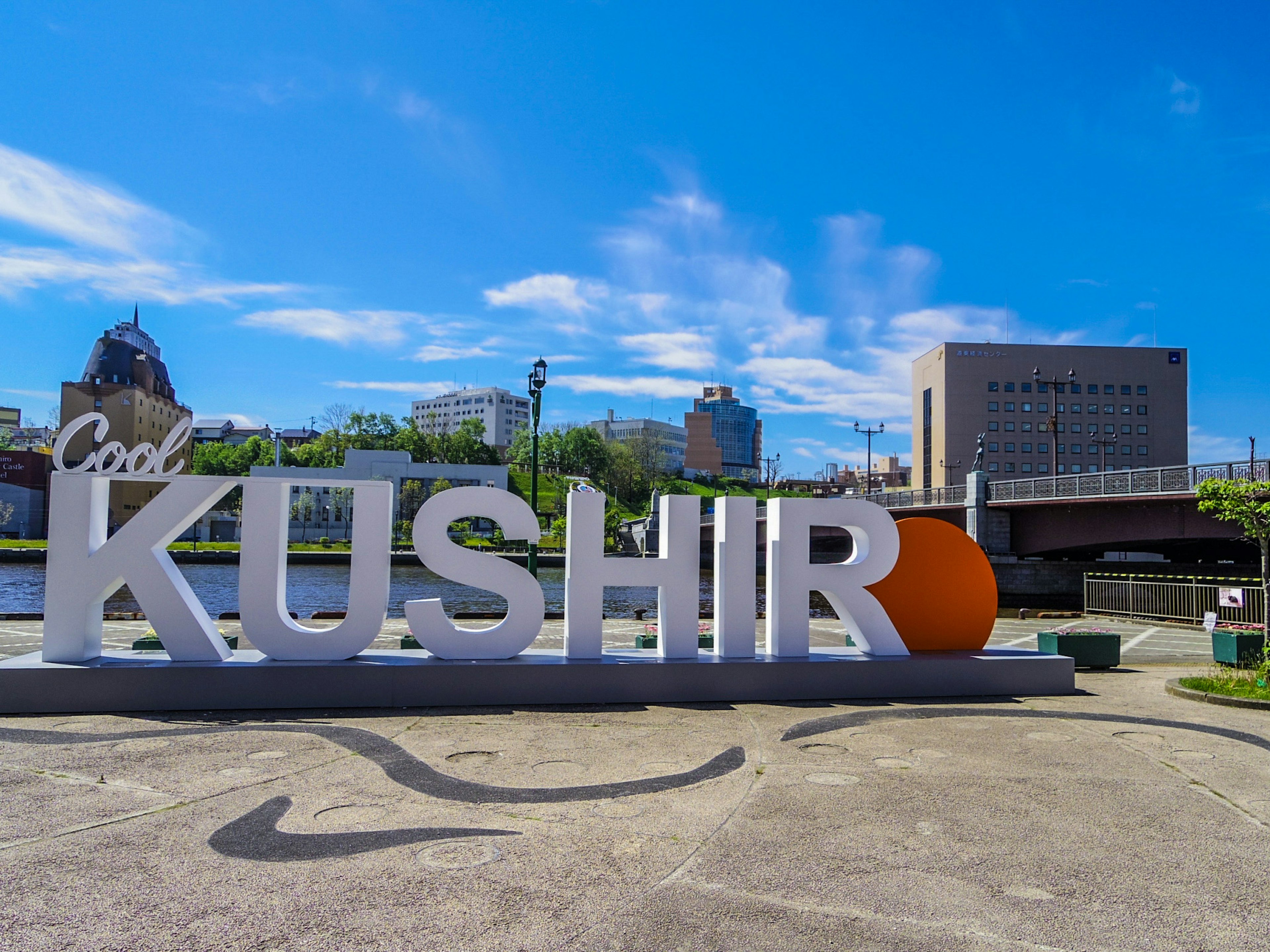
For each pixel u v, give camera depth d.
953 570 13.53
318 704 10.63
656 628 16.78
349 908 4.95
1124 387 127.38
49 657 10.57
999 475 125.19
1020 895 5.31
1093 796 7.43
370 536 11.18
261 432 175.12
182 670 10.41
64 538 10.64
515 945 4.53
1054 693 12.60
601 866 5.66
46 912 4.85
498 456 147.25
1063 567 42.66
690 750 8.84
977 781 7.82
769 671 11.74
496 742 9.02
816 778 7.86
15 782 7.40
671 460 192.62
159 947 4.45
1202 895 5.35
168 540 11.20
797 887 5.38
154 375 124.62
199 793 7.12
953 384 126.44
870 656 12.56
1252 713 11.21
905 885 5.44
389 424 140.12
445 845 6.00
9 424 172.88
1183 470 32.81
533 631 11.55
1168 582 28.05
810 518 12.38
